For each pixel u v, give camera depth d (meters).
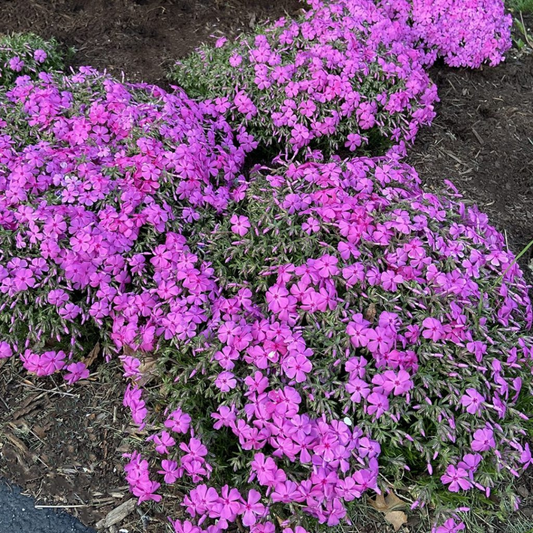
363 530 0.42
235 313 0.44
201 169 0.54
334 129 0.65
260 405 0.39
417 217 0.47
